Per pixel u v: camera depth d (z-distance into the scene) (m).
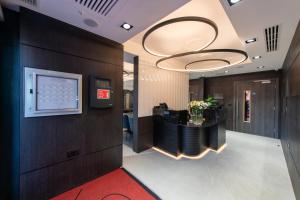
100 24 1.98
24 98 1.70
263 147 4.11
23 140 1.71
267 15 1.72
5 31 1.69
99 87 2.35
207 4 2.07
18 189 1.71
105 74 2.48
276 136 5.17
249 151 3.78
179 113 3.62
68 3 1.57
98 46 2.38
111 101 2.54
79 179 2.20
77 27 2.09
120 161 2.83
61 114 1.99
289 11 1.63
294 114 2.38
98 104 2.33
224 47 3.62
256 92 5.71
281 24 1.95
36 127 1.81
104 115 2.53
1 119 1.67
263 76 5.53
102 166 2.51
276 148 4.03
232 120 6.38
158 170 2.74
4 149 1.68
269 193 2.09
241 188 2.21
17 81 1.71
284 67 3.96
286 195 2.05
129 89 8.76
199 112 3.77
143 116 3.87
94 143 2.39
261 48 2.89
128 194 2.03
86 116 2.27
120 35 2.32
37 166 1.82
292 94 2.62
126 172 2.65
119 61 2.71
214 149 3.80
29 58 1.74
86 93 2.26
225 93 6.66
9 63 1.70
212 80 7.17
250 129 5.84
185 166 2.92
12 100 1.71
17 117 1.71
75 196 1.97
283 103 4.13
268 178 2.49
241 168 2.84
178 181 2.38
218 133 3.78
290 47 2.73
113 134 2.68
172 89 4.90
